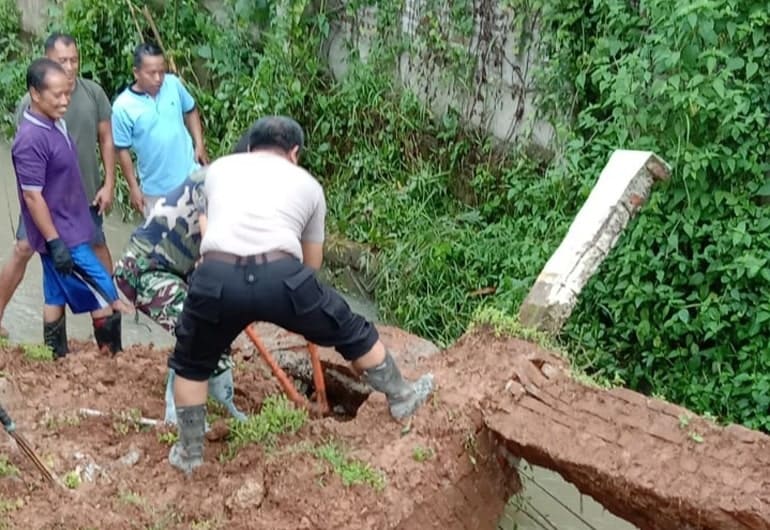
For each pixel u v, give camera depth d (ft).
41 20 34.53
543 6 23.24
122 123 20.75
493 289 23.62
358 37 27.91
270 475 13.76
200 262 13.15
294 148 13.94
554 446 14.05
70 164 18.01
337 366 17.97
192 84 30.55
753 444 13.52
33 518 13.38
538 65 24.11
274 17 28.78
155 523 13.39
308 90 28.25
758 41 19.85
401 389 14.55
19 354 17.95
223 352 14.01
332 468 13.82
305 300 12.98
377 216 26.03
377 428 14.70
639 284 20.89
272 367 16.47
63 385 16.90
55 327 19.10
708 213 20.49
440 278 24.04
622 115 21.16
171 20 30.55
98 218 20.61
